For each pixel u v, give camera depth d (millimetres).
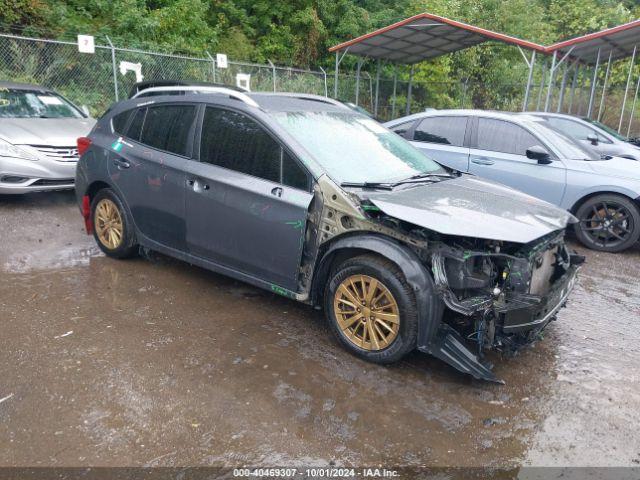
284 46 20344
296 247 3760
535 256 3498
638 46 16203
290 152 3838
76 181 5469
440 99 22250
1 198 7715
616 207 6695
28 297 4387
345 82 18984
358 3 23547
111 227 5234
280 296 4680
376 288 3486
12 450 2602
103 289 4637
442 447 2783
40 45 12586
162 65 14289
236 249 4137
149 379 3266
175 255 4695
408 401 3178
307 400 3129
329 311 3768
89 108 12477
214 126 4332
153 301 4441
